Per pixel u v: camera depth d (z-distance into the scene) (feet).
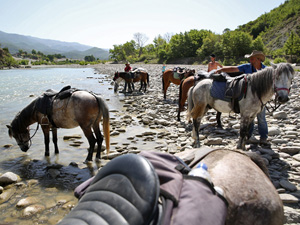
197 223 4.59
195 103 19.22
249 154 7.80
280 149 17.37
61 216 11.68
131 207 4.54
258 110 16.43
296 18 221.87
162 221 4.58
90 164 17.75
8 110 36.04
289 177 13.74
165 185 5.34
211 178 6.36
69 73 121.60
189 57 206.39
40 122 18.58
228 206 5.61
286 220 9.76
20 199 13.28
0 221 11.37
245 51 159.22
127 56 334.24
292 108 28.84
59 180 15.40
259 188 6.07
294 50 143.64
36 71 147.74
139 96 47.60
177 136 23.16
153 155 6.38
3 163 18.20
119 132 25.29
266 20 260.83
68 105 17.38
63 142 22.75
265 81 15.30
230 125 24.89
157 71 105.09
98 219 4.49
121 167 5.23
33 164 17.98
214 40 184.85
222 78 17.78
